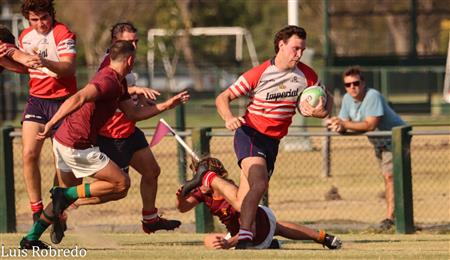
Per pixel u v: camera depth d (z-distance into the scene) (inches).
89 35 6766.7
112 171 1226.6
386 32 5689.0
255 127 1280.8
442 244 1438.2
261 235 1278.3
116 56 1202.0
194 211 1872.5
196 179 1294.3
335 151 2546.8
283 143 2645.2
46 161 2522.1
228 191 1274.6
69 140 1215.6
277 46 1273.4
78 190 1233.4
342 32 5802.2
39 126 1374.3
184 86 5629.9
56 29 1352.1
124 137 1396.4
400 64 4195.4
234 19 5984.3
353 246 1392.7
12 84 4114.2
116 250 1227.2
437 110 3973.9
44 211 1240.2
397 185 1717.5
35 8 1336.1
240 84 1267.2
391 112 1833.2
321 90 1280.8
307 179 2416.3
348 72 1824.6
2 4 4943.4
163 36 5251.0
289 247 1347.2
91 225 1801.2
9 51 1286.9
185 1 5787.4
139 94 1393.9
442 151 2551.7
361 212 2016.5
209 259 1120.8
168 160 2453.2
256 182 1252.5
